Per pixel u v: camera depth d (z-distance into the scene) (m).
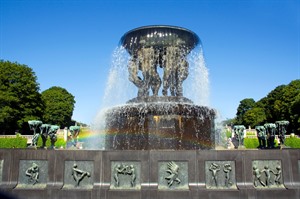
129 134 13.91
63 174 10.90
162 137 13.48
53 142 14.25
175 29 16.12
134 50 16.58
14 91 60.84
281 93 81.88
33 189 10.77
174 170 10.61
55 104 89.00
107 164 10.80
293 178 10.79
